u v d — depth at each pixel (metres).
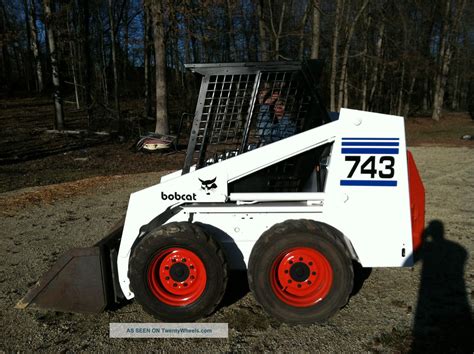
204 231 3.39
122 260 3.64
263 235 3.40
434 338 3.27
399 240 3.50
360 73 29.02
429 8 30.31
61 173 11.39
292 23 21.25
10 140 16.91
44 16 18.00
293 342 3.26
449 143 18.28
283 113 3.70
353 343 3.23
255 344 3.24
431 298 3.95
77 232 6.26
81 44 23.11
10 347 3.28
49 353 3.20
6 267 4.95
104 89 25.33
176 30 16.08
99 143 17.03
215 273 3.38
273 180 3.66
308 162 3.63
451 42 30.39
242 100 3.72
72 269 3.59
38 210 7.57
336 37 18.33
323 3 19.28
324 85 22.00
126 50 28.92
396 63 26.56
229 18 19.64
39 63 30.09
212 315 3.67
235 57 21.97
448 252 5.11
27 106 30.09
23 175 11.03
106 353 3.18
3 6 35.19
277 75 3.65
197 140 3.81
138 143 15.16
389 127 3.42
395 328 3.42
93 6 25.00
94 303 3.59
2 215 7.27
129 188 9.40
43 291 3.62
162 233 3.36
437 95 31.06
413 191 3.69
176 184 3.58
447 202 7.54
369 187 3.48
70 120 23.67
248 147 3.75
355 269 4.64
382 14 21.86
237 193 3.60
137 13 26.34
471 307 3.76
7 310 3.87
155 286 3.46
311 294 3.43
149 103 26.48
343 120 3.45
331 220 3.51
